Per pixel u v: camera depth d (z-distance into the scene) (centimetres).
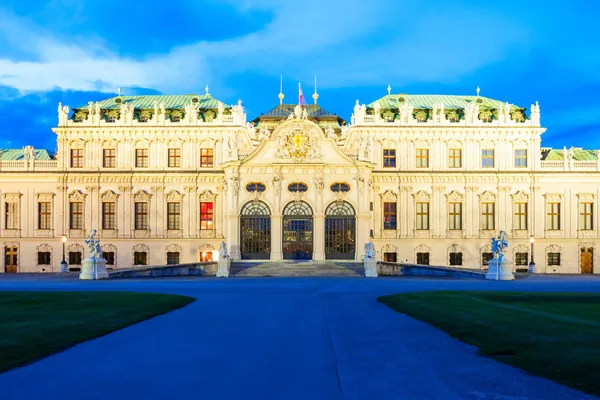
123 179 9469
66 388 1695
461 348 2244
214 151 9550
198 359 2078
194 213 9444
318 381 1781
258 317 3142
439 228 9450
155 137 9544
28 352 2119
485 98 10288
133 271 6975
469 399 1583
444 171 9438
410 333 2597
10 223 9525
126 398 1608
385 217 9500
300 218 8412
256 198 8388
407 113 9544
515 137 9488
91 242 6731
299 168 8425
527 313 3067
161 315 3219
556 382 1698
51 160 9638
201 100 10312
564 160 9494
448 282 5975
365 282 5966
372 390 1683
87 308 3353
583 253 9438
